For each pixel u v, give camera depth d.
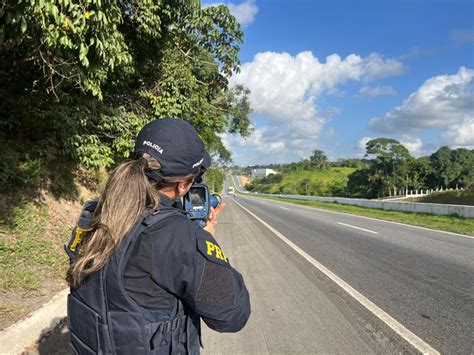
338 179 106.75
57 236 6.47
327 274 6.81
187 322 1.40
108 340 1.30
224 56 10.69
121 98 10.03
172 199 1.54
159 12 8.66
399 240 10.91
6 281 4.63
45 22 4.29
